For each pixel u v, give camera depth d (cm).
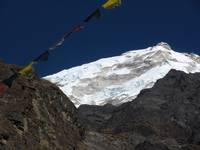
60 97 6875
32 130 5469
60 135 6191
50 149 5603
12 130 5075
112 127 15562
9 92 5541
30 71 1377
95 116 17212
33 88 6066
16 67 5666
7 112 5250
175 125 14775
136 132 13500
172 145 12669
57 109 6606
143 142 12244
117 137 11544
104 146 10188
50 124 6069
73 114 7119
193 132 14388
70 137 6544
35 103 5941
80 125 7238
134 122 14475
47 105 6306
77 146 6638
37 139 5438
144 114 15975
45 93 6425
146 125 14025
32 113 5706
